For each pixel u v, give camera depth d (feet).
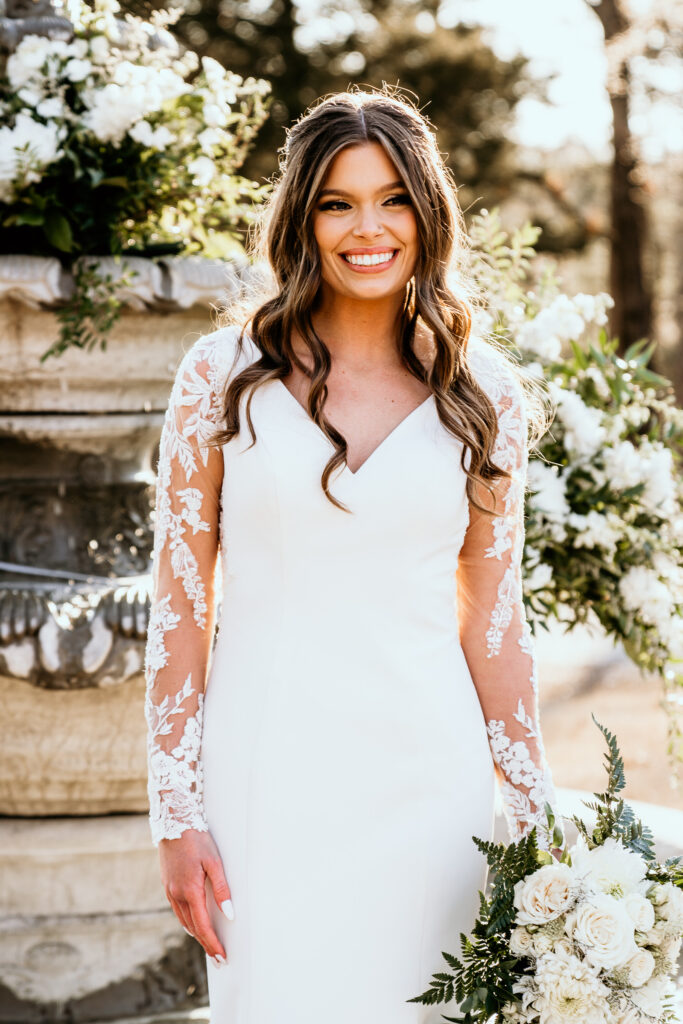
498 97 61.16
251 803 6.44
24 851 10.50
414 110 6.75
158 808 6.57
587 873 6.19
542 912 6.04
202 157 10.33
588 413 10.96
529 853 6.25
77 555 10.86
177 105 10.25
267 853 6.41
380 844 6.44
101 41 10.00
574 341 11.60
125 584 10.73
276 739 6.42
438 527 6.59
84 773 10.42
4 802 10.64
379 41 60.59
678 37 47.11
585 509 10.94
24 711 10.19
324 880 6.42
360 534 6.43
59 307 9.81
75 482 10.85
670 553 11.03
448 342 6.71
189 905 6.48
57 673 9.80
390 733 6.44
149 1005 10.98
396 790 6.45
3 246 10.16
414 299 6.91
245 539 6.57
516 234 12.13
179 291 10.00
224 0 58.59
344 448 6.41
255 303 7.25
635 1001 6.06
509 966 6.13
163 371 10.58
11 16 10.19
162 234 11.02
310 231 6.59
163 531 6.72
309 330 6.66
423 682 6.53
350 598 6.47
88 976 10.82
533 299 12.13
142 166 10.09
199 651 6.74
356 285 6.56
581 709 27.55
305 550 6.45
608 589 10.98
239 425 6.51
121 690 10.24
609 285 55.93
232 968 6.55
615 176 54.08
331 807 6.40
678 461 12.00
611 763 6.70
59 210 9.80
